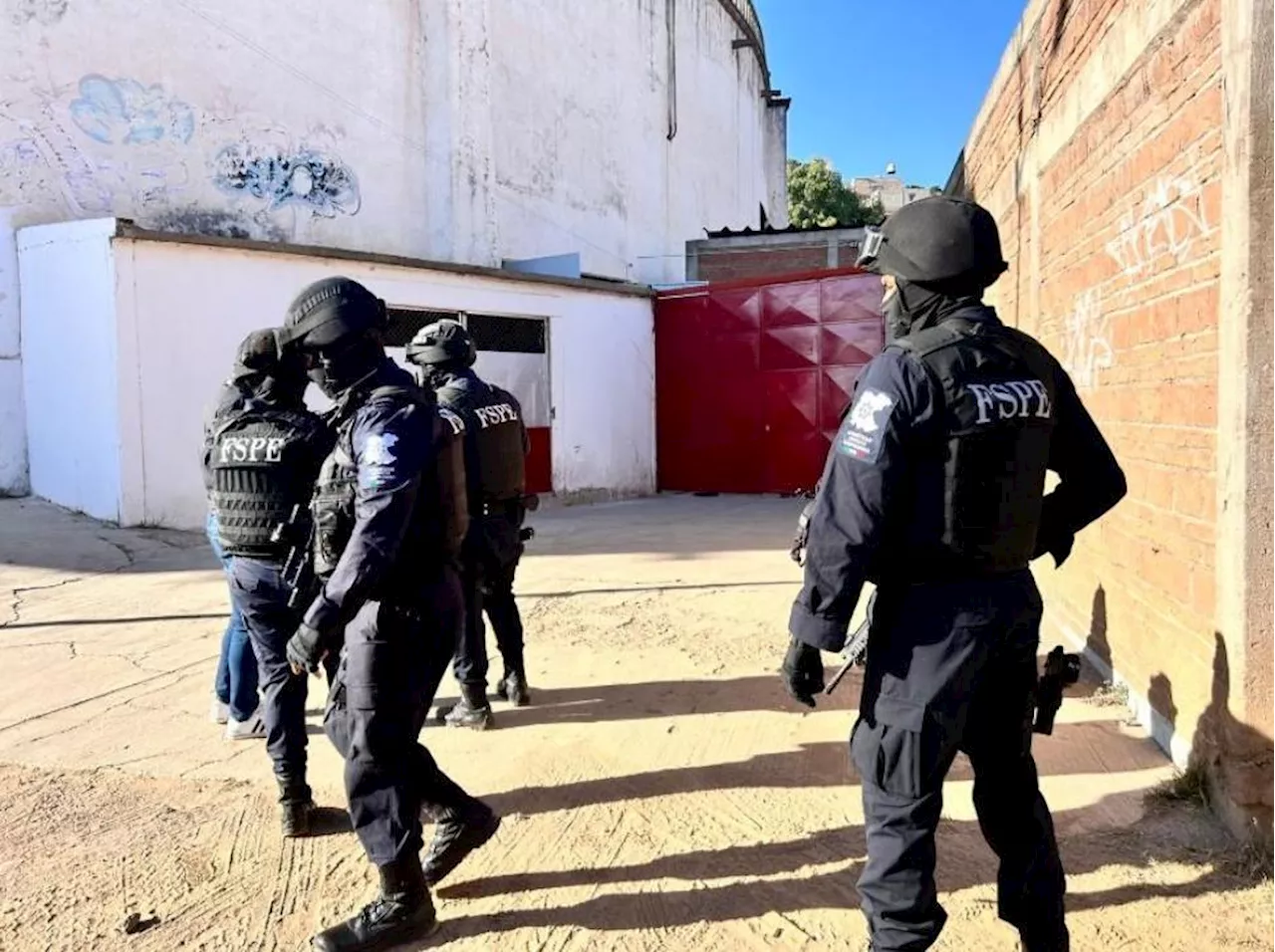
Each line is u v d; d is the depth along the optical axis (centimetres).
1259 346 317
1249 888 309
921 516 236
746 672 552
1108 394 482
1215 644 346
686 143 2312
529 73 1702
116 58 1153
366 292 293
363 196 1432
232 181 1268
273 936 301
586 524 1163
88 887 330
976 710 257
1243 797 327
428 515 293
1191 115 369
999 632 241
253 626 361
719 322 1466
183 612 692
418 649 292
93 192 1137
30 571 812
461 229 1536
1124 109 448
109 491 960
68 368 1002
